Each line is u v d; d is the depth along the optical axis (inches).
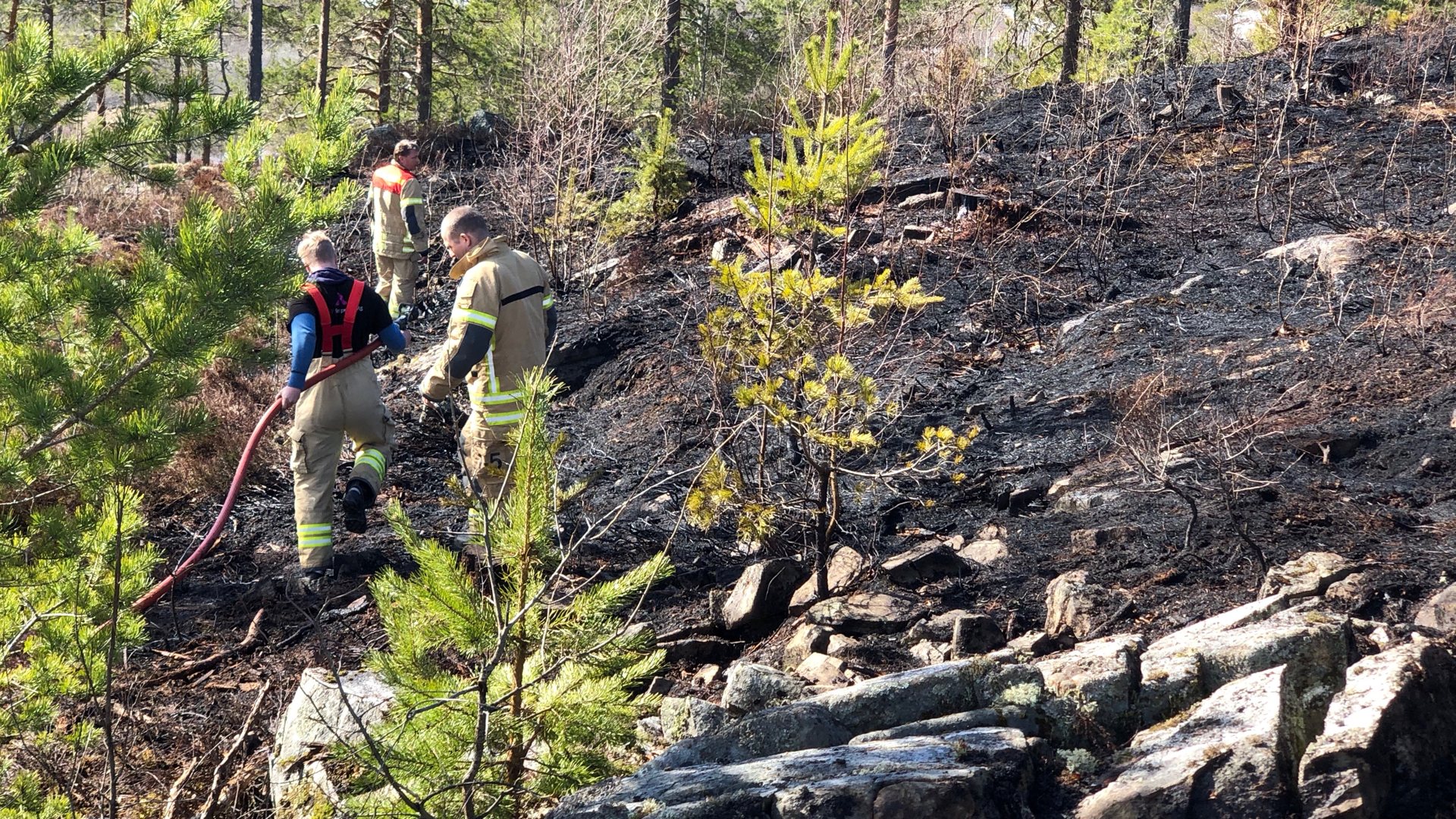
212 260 170.7
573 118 405.4
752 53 899.4
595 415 293.7
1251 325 278.4
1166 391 244.2
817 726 115.0
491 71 821.2
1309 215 350.0
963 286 328.8
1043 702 112.6
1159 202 382.3
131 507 169.3
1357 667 108.0
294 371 200.8
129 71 168.1
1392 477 191.2
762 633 180.5
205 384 277.7
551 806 127.3
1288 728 100.1
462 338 200.1
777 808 95.3
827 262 343.3
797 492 209.2
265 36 1107.3
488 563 121.4
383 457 217.2
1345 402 223.6
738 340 187.3
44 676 151.5
